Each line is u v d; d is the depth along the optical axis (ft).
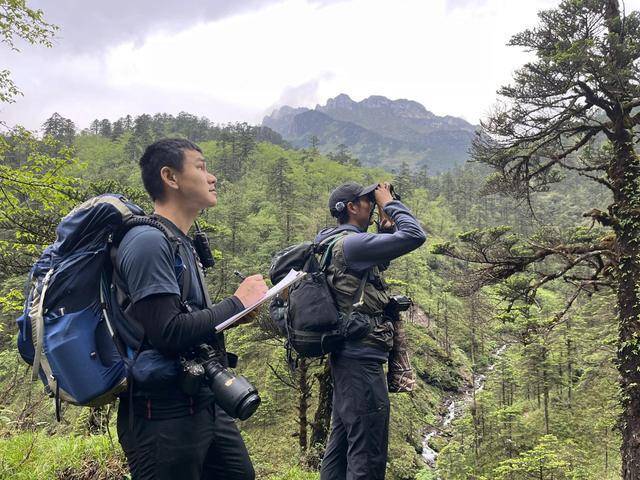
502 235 43.93
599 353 114.21
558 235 44.83
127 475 11.50
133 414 5.24
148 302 4.91
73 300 5.02
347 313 7.95
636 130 37.29
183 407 5.29
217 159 541.75
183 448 5.27
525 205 51.55
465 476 119.65
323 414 42.29
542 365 141.59
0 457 11.05
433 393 185.78
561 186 513.04
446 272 48.37
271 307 9.32
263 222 285.64
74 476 11.14
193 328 5.03
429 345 203.41
